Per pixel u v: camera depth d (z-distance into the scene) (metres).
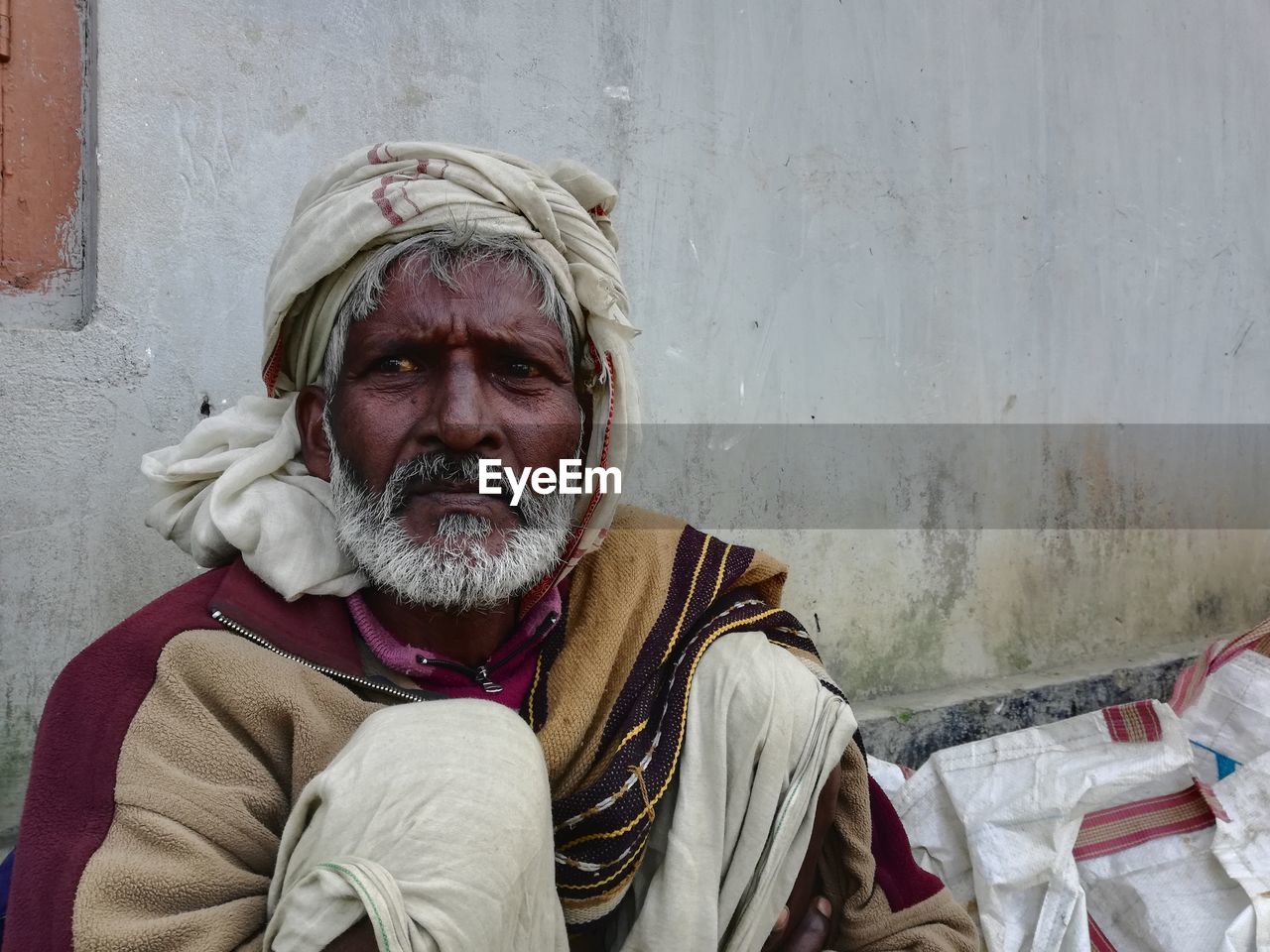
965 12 2.87
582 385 1.33
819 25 2.59
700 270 2.43
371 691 1.16
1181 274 3.44
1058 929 1.61
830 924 1.39
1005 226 2.98
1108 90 3.22
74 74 1.76
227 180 1.86
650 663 1.26
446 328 1.13
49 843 0.92
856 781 1.36
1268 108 3.67
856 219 2.68
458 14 2.10
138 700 1.01
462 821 0.80
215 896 0.90
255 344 1.90
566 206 1.29
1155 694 3.20
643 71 2.33
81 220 1.78
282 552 1.16
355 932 0.76
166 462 1.34
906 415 2.79
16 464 1.70
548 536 1.20
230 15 1.85
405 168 1.22
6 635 1.71
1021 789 1.72
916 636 2.86
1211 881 1.64
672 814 1.22
